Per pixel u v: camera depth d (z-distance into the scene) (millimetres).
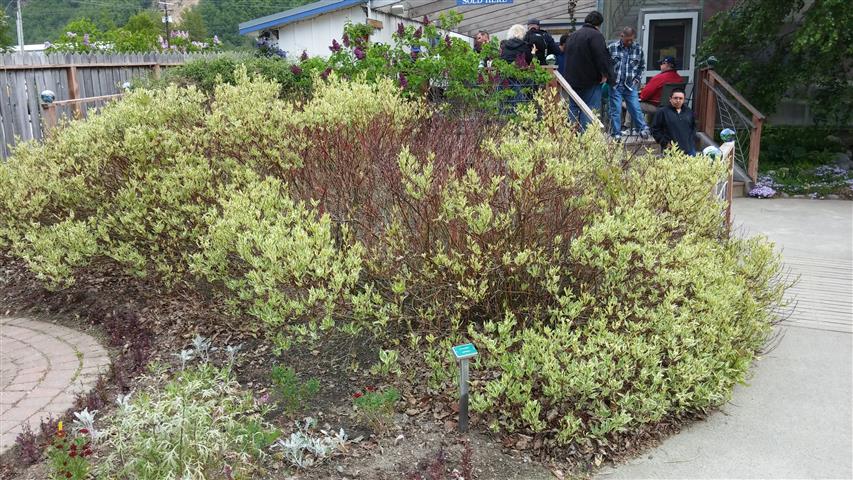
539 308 4121
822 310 5777
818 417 4016
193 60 10883
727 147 6449
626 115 11789
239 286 4516
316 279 3918
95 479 3164
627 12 13477
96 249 5203
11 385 4195
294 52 14047
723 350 4102
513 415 3762
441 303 4199
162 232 5242
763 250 5113
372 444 3574
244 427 3432
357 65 8797
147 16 46438
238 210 4363
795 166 12070
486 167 4766
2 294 5914
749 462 3559
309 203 4828
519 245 4188
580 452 3604
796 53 11766
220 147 5434
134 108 5660
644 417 3779
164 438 2984
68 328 5180
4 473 3273
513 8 15406
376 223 4559
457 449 3549
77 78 10312
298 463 3336
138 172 5234
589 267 4211
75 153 5605
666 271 4125
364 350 4520
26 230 5621
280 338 4055
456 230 4160
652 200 4949
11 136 9148
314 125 5141
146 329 5000
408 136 5578
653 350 3826
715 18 12156
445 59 8414
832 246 7828
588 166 5027
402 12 12570
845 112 12242
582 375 3545
